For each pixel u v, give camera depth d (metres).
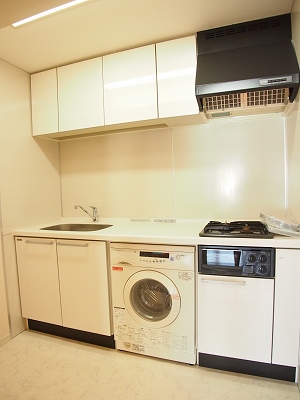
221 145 2.06
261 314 1.43
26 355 1.82
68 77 2.10
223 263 1.48
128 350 1.78
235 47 1.67
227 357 1.57
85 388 1.49
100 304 1.83
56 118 2.17
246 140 1.99
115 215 2.43
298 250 1.35
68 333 2.03
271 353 1.44
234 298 1.47
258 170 1.98
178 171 2.20
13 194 2.11
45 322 2.09
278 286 1.39
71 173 2.59
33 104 2.26
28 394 1.46
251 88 1.48
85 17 1.56
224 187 2.07
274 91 1.65
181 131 2.17
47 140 2.47
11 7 1.13
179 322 1.60
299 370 1.41
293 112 1.64
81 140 2.53
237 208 2.05
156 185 2.27
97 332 1.86
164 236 1.61
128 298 1.72
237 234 1.49
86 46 1.89
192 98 1.74
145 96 1.86
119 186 2.40
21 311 2.14
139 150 2.31
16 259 2.12
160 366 1.65
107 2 1.44
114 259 1.74
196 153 2.13
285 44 1.57
